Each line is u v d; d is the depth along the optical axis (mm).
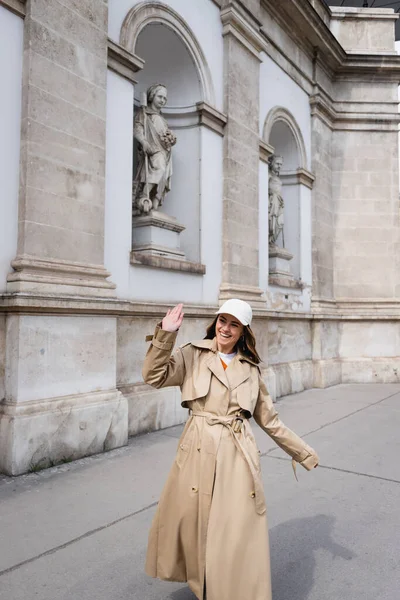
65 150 5410
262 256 9695
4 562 3111
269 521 3857
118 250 6352
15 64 5074
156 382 2521
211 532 2303
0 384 4918
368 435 6766
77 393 5391
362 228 13055
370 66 12867
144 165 7277
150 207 7273
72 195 5480
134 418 6355
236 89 8688
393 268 12992
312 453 2660
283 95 10773
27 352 4879
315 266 12000
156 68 8133
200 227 7969
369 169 13156
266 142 9984
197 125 8070
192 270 7617
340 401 9570
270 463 5422
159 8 7078
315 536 3592
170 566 2451
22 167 5055
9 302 4758
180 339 7340
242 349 2711
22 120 5094
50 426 4973
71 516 3816
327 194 12703
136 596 2764
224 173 8469
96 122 5785
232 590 2250
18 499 4133
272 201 10766
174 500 2477
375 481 4871
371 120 13133
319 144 12312
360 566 3162
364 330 12812
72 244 5473
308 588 2891
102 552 3260
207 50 8148
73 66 5520
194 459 2438
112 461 5207
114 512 3900
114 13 6336
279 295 10500
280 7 10211
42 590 2805
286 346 10602
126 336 6438
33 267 5016
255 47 9273
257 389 2617
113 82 6301
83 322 5480
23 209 5020
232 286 8328
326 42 11797
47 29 5242
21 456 4723
